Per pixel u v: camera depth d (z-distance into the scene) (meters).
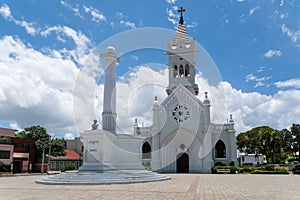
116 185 19.08
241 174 40.03
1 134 53.66
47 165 57.59
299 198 13.33
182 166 45.88
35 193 14.83
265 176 33.88
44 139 61.28
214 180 25.64
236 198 13.18
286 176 34.00
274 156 67.94
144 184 20.05
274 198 13.27
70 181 20.25
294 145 74.50
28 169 57.41
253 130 74.00
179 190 16.34
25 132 64.50
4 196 13.69
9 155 54.22
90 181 19.98
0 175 40.44
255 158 81.75
